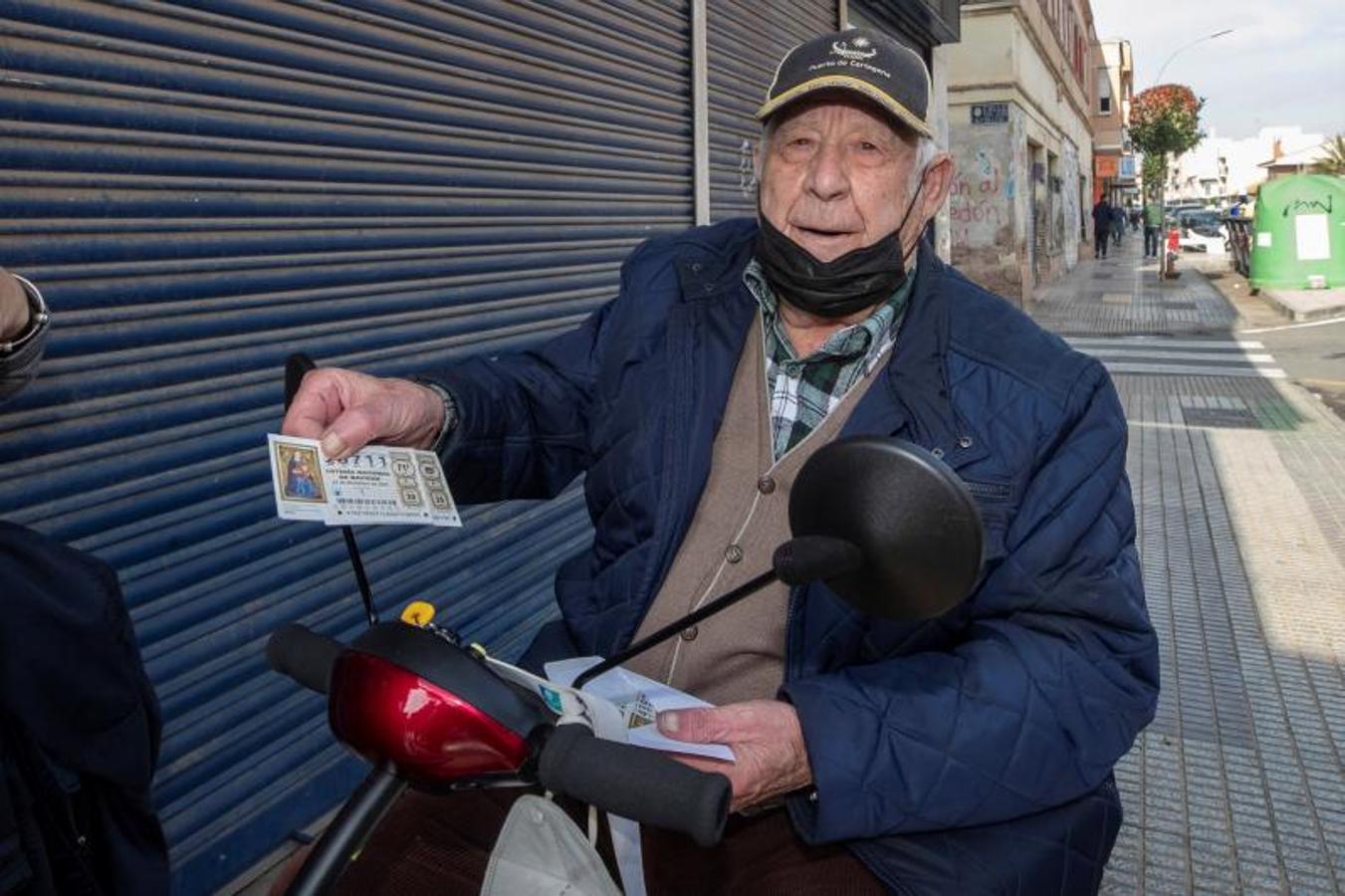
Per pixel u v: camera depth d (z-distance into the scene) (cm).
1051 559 145
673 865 146
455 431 163
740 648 157
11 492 213
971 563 111
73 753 139
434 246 338
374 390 150
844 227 156
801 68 158
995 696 138
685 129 522
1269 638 460
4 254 211
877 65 156
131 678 146
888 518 112
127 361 236
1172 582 529
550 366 185
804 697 133
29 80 214
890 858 138
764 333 170
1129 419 934
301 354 152
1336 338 1430
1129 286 2431
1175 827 323
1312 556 564
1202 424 905
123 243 234
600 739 100
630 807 97
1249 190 3694
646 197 486
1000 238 1839
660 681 159
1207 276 2648
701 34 524
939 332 156
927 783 133
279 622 276
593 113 436
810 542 112
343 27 295
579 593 177
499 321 375
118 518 234
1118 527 148
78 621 138
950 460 148
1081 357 155
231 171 260
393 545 319
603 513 173
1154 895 292
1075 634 145
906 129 157
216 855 256
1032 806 138
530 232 392
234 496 263
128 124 234
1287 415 937
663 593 163
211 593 257
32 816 132
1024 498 148
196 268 252
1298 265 2016
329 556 293
